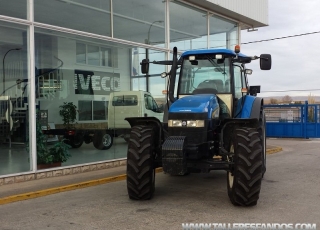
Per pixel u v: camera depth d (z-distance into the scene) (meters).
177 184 7.39
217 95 6.71
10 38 7.95
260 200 6.07
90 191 6.98
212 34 13.08
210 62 6.85
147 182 5.95
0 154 7.95
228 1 12.61
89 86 9.55
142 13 10.66
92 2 9.32
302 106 17.77
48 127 8.44
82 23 9.09
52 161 8.26
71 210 5.65
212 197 6.31
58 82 8.77
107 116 9.88
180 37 11.85
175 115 5.95
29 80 7.92
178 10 11.73
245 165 5.48
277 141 16.77
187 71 7.00
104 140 9.66
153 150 6.11
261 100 7.14
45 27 8.21
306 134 17.64
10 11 7.61
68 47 9.00
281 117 18.33
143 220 5.07
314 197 6.26
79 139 9.10
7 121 8.05
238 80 7.13
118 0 9.98
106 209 5.66
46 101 8.45
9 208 5.88
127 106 10.44
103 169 9.20
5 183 7.32
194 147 5.73
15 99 8.05
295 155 11.91
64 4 8.67
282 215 5.23
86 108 9.44
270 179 7.85
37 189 6.88
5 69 8.20
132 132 6.19
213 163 5.80
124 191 6.92
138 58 10.71
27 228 4.85
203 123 5.81
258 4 14.23
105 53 9.91
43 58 8.37
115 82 10.20
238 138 5.67
